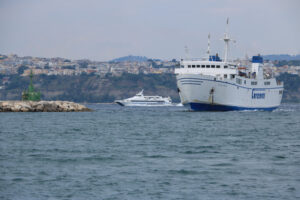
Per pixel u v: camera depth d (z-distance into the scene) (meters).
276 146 171.50
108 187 104.75
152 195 98.62
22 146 170.62
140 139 194.38
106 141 187.00
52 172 120.00
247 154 150.50
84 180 111.00
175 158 142.00
